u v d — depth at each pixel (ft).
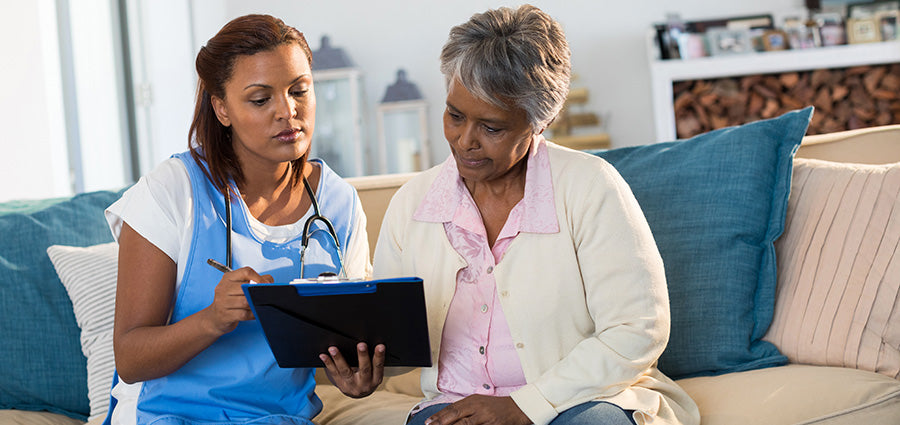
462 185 4.55
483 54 3.87
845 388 4.29
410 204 4.72
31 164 11.23
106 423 4.67
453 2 19.38
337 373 4.35
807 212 5.21
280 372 4.64
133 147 15.23
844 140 5.92
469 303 4.41
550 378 4.05
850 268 4.86
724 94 17.58
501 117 3.98
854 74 17.19
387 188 6.45
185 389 4.48
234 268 4.52
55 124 11.68
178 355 4.18
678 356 5.09
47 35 11.67
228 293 4.01
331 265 4.84
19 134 11.11
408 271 4.63
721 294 5.08
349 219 5.06
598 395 4.02
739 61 17.13
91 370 5.74
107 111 14.49
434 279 4.50
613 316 4.11
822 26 17.16
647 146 5.77
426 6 19.51
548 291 4.26
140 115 15.28
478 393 4.36
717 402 4.51
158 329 4.21
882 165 5.14
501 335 4.33
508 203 4.50
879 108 17.11
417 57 19.61
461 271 4.44
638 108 18.79
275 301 3.92
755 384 4.56
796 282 5.07
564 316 4.26
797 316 4.97
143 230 4.36
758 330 5.08
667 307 4.22
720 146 5.40
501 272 4.31
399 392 5.89
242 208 4.59
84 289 5.91
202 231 4.48
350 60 19.31
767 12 18.06
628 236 4.20
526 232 4.32
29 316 5.97
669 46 17.65
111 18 14.80
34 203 6.77
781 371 4.70
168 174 4.50
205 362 4.51
